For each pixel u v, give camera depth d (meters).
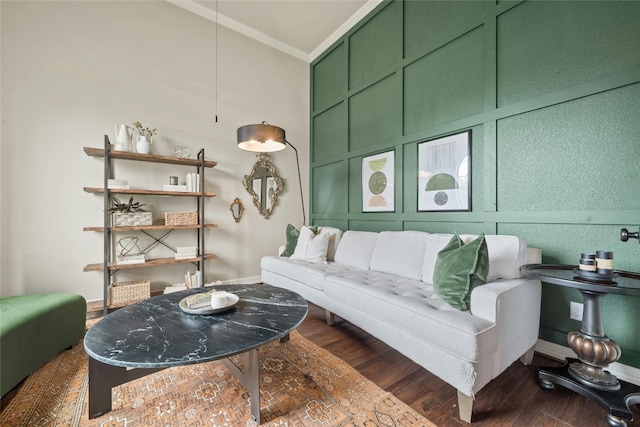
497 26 2.11
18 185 2.38
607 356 1.33
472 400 1.22
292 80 4.11
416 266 2.20
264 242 3.82
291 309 1.54
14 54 2.37
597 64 1.65
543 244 1.89
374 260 2.55
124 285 2.60
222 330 1.26
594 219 1.66
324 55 3.96
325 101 3.97
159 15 3.06
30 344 1.52
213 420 1.24
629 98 1.55
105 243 2.47
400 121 2.86
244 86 3.67
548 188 1.85
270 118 3.89
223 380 1.54
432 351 1.39
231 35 3.56
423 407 1.33
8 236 2.35
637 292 1.07
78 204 2.62
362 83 3.32
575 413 1.29
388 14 3.01
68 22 2.59
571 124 1.75
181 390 1.45
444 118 2.47
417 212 2.70
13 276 2.37
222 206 3.49
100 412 1.25
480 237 1.55
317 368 1.66
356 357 1.80
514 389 1.47
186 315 1.45
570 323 1.78
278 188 3.94
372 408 1.32
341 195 3.68
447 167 2.44
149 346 1.11
